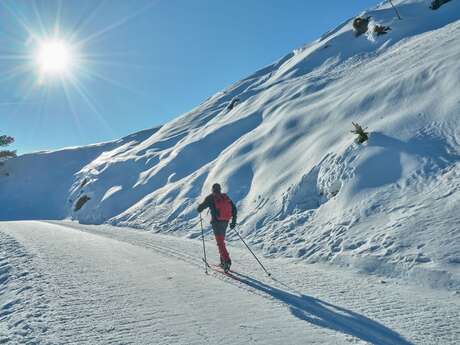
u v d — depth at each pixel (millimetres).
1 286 8625
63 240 15203
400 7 35875
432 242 7684
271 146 18812
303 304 6086
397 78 15953
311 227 11344
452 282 6594
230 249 12016
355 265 8297
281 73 39469
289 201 13562
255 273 8461
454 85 12719
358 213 10250
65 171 59531
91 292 7184
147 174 30938
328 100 19672
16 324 5742
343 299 6344
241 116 29312
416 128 12047
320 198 12703
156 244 13711
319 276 7965
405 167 10797
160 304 6281
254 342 4586
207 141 28359
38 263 10164
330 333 4832
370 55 29375
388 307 5871
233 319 5430
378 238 8711
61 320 5691
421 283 6910
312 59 36312
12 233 18031
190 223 17922
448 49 16422
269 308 5902
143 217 22422
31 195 55500
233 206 8758
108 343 4746
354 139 13164
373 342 4551
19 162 63531
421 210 8875
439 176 9797
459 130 10969
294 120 19812
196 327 5156
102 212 28703
